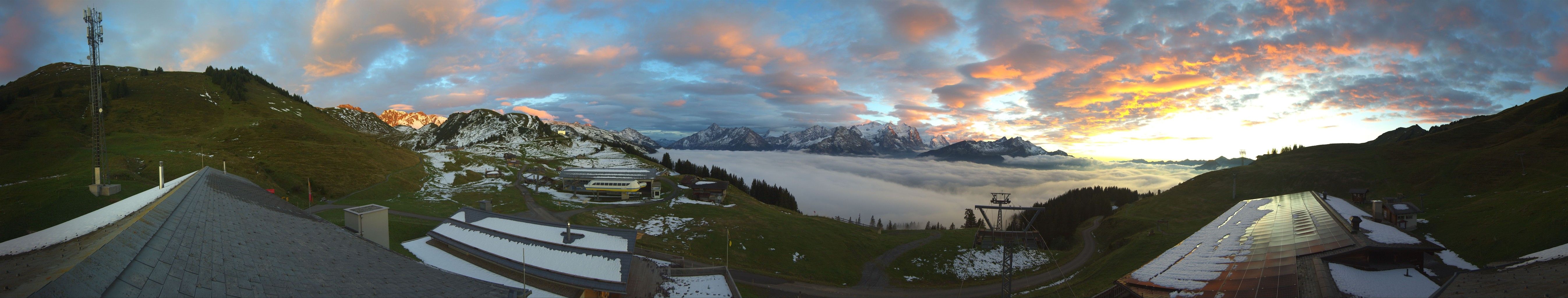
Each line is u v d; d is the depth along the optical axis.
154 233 26.11
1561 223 57.97
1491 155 113.62
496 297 36.25
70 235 28.89
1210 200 131.12
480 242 61.25
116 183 88.88
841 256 100.44
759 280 81.75
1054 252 108.94
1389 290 45.97
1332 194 119.12
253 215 39.47
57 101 172.25
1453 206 87.31
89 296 17.94
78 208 76.56
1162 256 74.06
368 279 31.72
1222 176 150.25
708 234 104.44
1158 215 122.38
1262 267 54.59
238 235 31.47
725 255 93.62
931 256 102.75
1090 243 115.69
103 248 21.39
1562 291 33.53
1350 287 46.41
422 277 35.94
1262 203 101.56
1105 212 151.62
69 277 18.22
